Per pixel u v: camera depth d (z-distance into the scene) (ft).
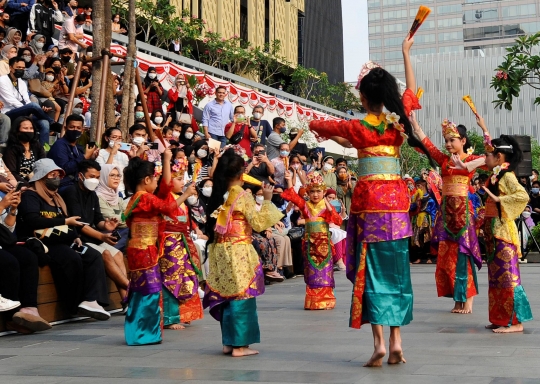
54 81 48.21
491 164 25.52
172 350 22.39
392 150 19.49
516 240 24.67
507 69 47.34
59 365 20.22
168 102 55.36
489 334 24.02
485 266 51.78
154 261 23.84
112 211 32.24
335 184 54.24
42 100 45.47
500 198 24.43
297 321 28.17
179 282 27.14
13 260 25.68
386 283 19.12
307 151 55.98
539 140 243.60
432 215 55.98
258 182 21.91
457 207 29.35
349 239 19.90
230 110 56.39
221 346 23.04
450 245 29.68
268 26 139.64
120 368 19.58
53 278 28.40
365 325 26.86
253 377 18.02
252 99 75.05
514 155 25.31
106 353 22.06
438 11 333.01
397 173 19.57
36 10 51.93
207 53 96.43
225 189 21.90
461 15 330.34
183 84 56.85
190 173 41.37
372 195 19.26
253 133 51.21
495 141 25.43
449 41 331.57
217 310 21.93
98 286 28.53
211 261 21.56
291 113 84.17
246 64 103.30
